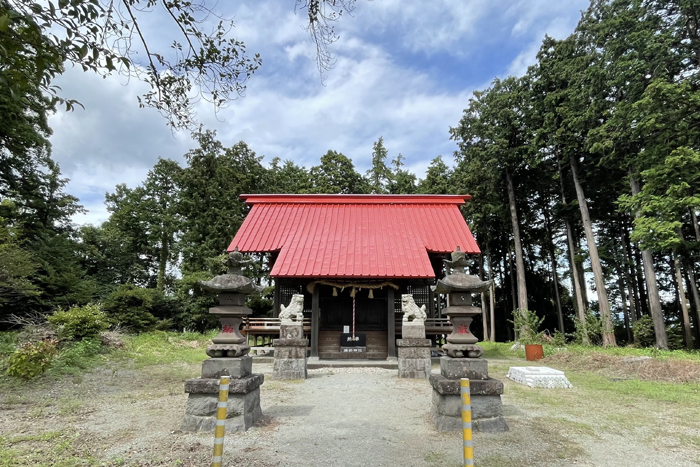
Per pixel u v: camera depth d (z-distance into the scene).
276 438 5.87
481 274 35.06
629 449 5.50
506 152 26.31
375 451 5.34
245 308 6.87
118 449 5.35
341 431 6.23
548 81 24.22
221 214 29.14
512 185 27.80
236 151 32.53
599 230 31.33
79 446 5.45
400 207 20.41
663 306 30.00
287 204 20.61
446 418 6.27
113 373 11.05
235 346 6.48
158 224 35.06
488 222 30.66
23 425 6.42
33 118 15.93
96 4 3.49
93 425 6.48
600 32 19.28
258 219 19.22
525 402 8.25
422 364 11.70
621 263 27.84
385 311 16.91
